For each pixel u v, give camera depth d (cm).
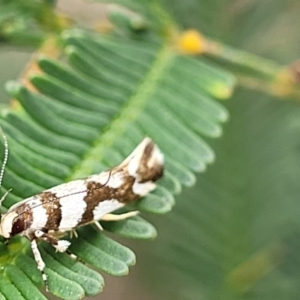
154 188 5
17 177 5
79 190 5
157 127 5
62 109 5
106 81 6
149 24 6
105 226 5
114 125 5
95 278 5
